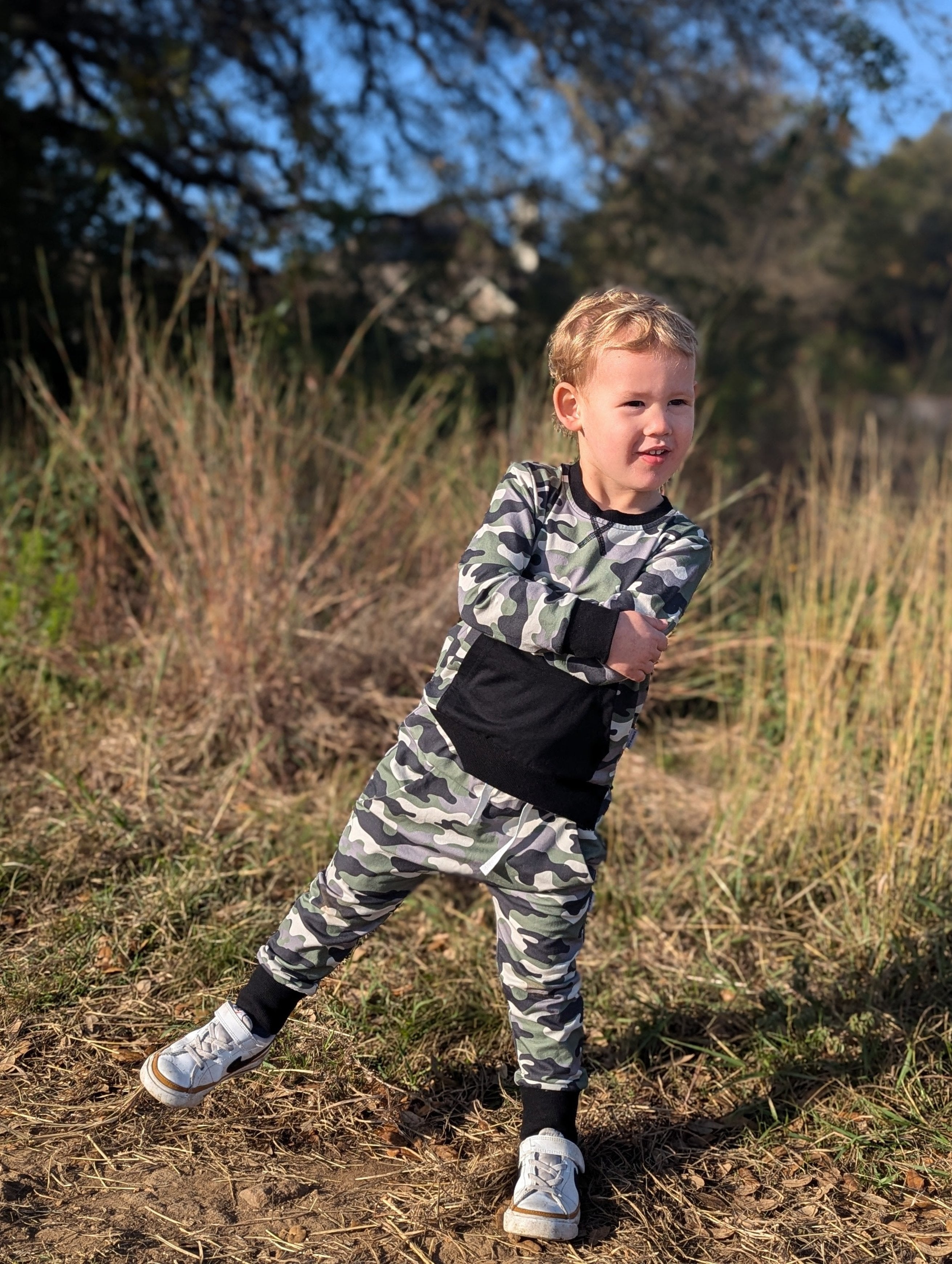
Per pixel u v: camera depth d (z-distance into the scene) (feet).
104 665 14.80
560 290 35.29
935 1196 7.62
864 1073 8.76
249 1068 7.59
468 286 35.19
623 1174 7.71
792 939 10.78
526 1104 7.38
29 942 9.71
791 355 38.45
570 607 6.55
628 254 35.40
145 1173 7.33
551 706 6.81
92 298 26.63
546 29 33.88
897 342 55.26
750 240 38.60
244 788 12.80
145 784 12.26
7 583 15.76
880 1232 7.29
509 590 6.69
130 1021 8.82
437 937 10.48
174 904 10.31
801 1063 8.91
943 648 13.44
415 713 7.30
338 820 12.14
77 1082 8.12
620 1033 9.23
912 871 11.05
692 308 36.50
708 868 11.78
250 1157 7.57
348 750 13.61
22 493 17.63
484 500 17.43
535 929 7.10
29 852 10.84
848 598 15.84
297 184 30.94
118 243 27.71
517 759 6.84
